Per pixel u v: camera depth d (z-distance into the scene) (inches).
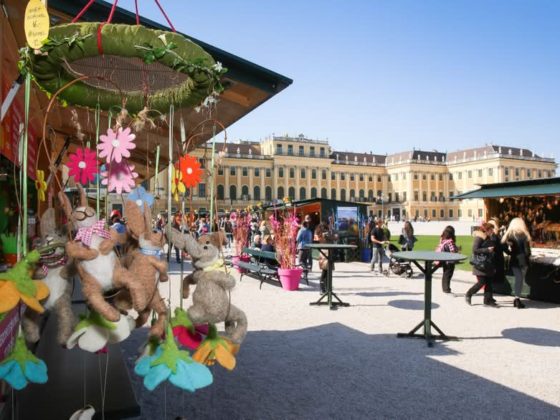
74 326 69.7
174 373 64.7
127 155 69.8
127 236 73.8
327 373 174.2
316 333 236.2
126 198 73.0
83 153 73.5
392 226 2117.4
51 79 75.9
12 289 60.7
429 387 159.6
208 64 74.8
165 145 152.6
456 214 3754.9
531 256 339.6
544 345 213.9
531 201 417.7
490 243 306.7
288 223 406.0
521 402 146.7
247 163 3189.0
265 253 421.7
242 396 150.4
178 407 140.4
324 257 355.9
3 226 163.6
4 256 116.2
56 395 99.0
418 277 462.9
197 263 79.5
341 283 418.6
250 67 127.2
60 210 82.0
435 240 1107.9
